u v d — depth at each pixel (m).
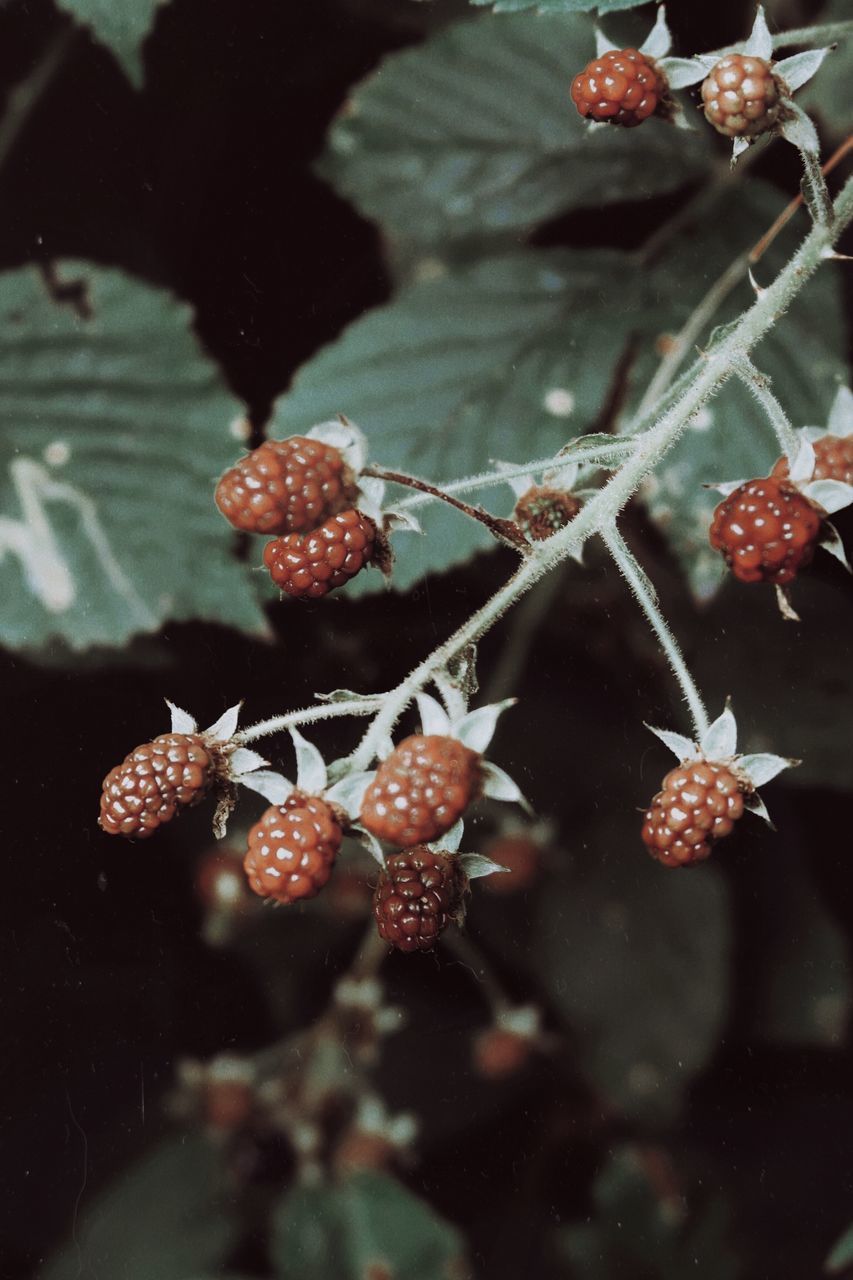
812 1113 0.56
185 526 0.54
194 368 0.54
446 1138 0.56
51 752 0.55
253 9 0.53
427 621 0.54
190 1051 0.57
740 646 0.55
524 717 0.56
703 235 0.53
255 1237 0.55
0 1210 0.54
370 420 0.53
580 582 0.55
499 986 0.57
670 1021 0.56
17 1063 0.55
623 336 0.53
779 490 0.44
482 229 0.53
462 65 0.53
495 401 0.53
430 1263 0.55
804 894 0.57
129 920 0.56
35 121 0.54
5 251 0.54
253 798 0.57
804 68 0.43
